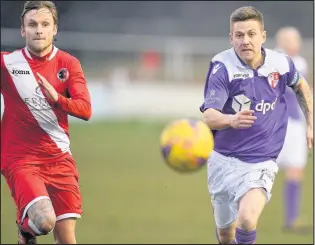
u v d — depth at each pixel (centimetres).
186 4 8406
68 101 1784
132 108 6638
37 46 1827
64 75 1862
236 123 1786
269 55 1931
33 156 1850
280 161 2945
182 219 3059
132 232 2780
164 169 4469
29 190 1784
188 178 4228
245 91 1908
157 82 7131
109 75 6750
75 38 6988
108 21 8144
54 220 1764
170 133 1850
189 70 7450
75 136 5750
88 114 1833
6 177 1866
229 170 1953
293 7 8075
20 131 1847
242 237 1841
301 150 2958
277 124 1956
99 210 3234
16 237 2661
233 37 1898
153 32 8250
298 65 2905
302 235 2808
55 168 1864
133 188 3825
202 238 2691
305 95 2009
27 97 1842
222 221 2048
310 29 8094
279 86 1941
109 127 6309
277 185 4059
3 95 1861
